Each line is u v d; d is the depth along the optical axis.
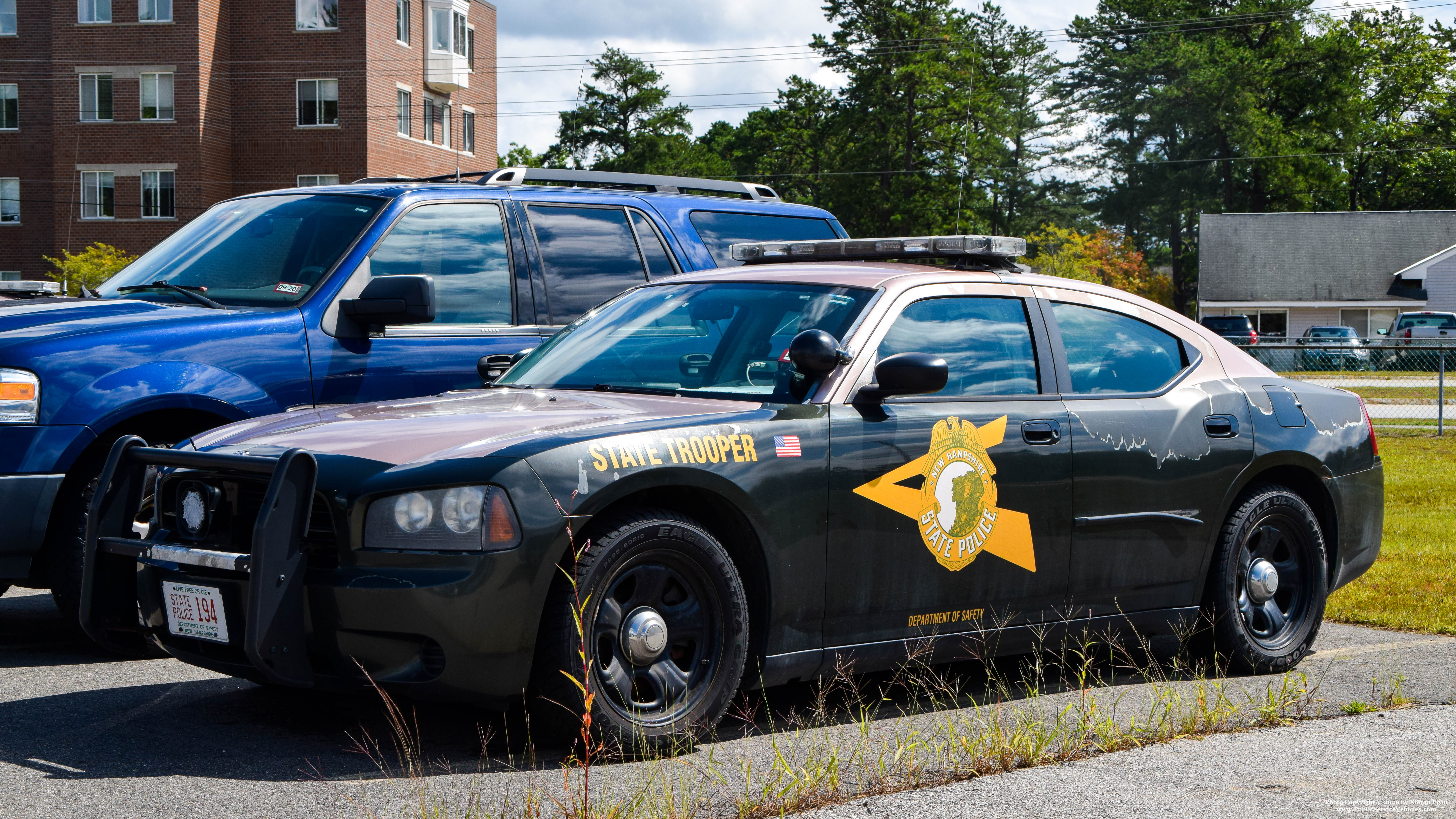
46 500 5.14
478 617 3.65
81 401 5.22
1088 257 69.94
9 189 44.38
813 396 4.38
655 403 4.39
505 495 3.70
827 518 4.28
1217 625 5.34
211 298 6.12
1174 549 5.19
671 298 5.13
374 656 3.72
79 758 3.89
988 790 3.65
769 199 8.10
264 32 42.88
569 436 3.90
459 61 46.56
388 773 3.77
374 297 5.89
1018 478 4.72
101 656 5.45
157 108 42.38
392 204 6.40
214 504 3.98
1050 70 76.94
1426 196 79.50
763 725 4.44
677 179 7.86
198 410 5.50
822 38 67.94
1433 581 7.44
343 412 4.55
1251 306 58.38
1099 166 76.38
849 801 3.54
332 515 3.76
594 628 3.82
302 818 3.33
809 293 4.81
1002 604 4.72
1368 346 19.98
